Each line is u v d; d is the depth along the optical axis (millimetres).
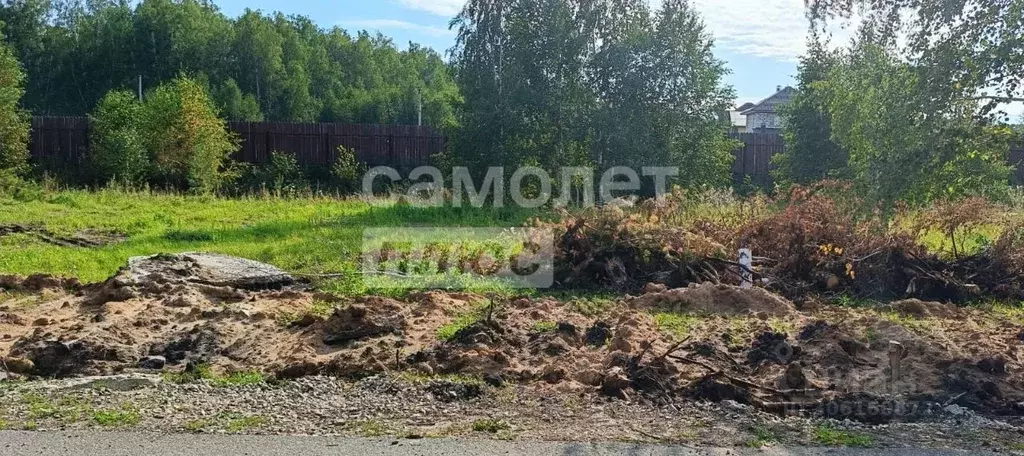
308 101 50719
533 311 7867
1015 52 6852
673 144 20375
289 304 8312
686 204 12398
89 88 49188
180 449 4434
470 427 4797
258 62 49469
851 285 9766
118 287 8734
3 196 18672
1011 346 6809
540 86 20719
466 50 21156
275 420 4941
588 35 20844
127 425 4828
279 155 26766
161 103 24109
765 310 8281
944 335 7121
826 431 4730
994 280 9836
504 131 20734
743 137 26219
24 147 23047
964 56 7047
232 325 7340
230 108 43094
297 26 62719
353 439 4582
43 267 10961
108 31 49469
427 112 48438
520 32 20641
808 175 19234
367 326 7121
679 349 6379
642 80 20297
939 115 7312
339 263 11016
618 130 20188
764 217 11070
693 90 20438
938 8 7074
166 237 13531
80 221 15328
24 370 6219
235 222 16016
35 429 4754
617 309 8352
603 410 5117
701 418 4969
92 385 5660
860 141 8836
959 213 10375
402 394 5465
